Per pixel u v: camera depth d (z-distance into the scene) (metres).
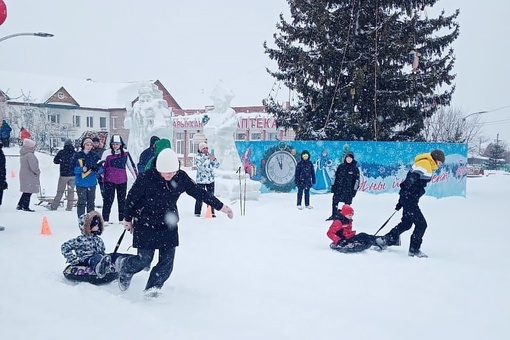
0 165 11.23
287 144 19.14
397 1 23.12
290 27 24.52
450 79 23.84
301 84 23.77
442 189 21.34
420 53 23.91
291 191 19.27
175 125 41.53
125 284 6.05
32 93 62.78
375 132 22.97
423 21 23.84
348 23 23.25
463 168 21.95
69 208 13.85
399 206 9.30
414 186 9.05
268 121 35.03
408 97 23.08
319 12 23.11
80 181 11.09
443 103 24.75
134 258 5.88
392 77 23.34
